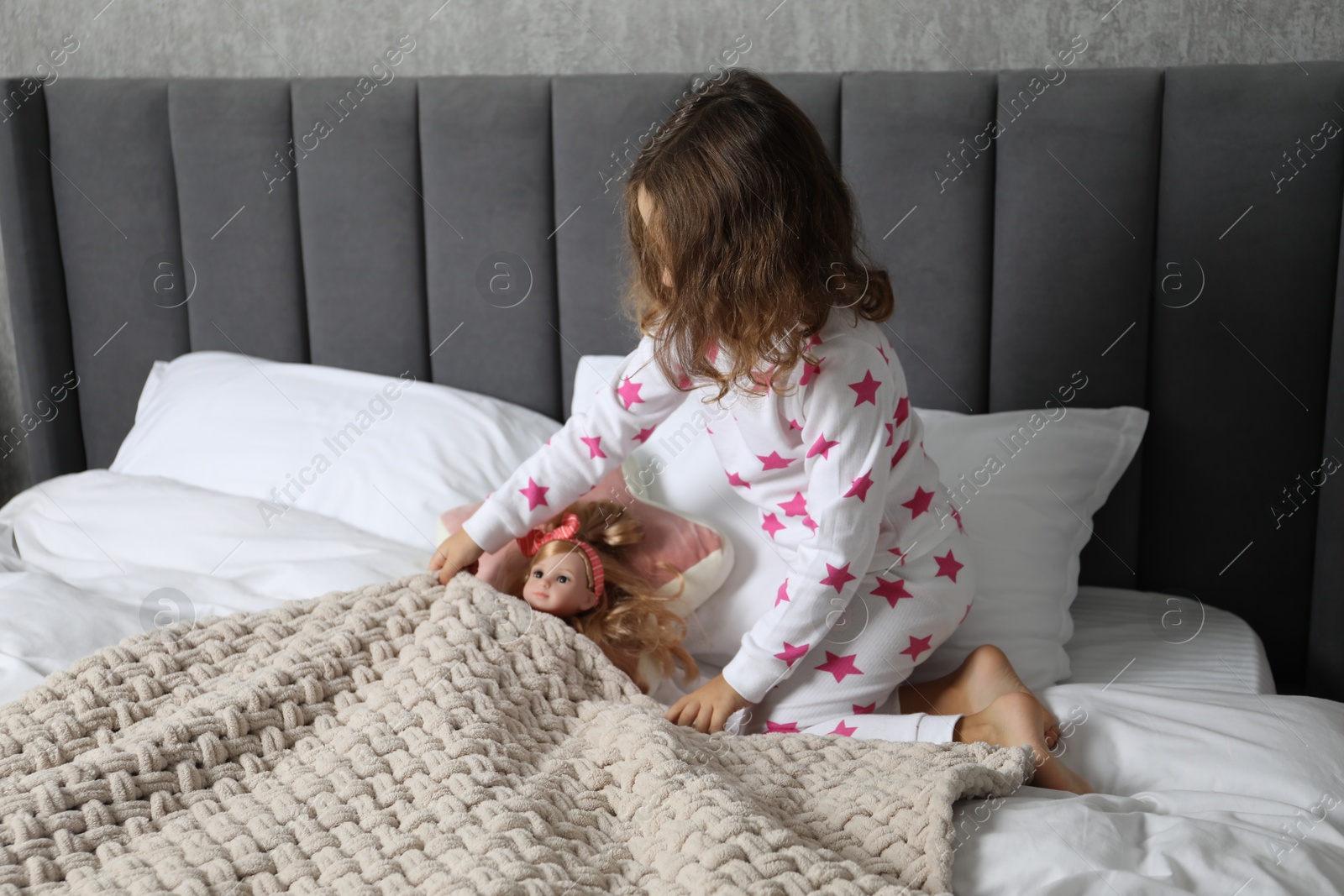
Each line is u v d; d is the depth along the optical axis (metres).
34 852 0.81
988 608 1.30
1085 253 1.47
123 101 1.77
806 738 1.02
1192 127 1.40
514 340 1.71
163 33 1.85
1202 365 1.47
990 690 1.16
